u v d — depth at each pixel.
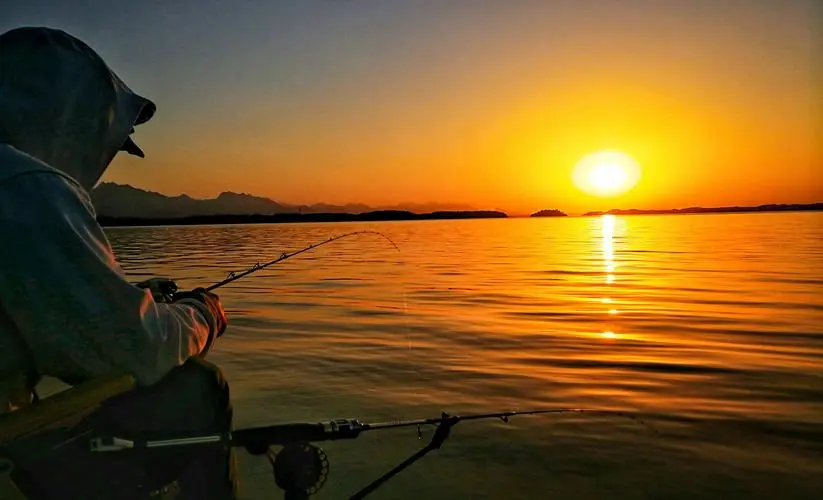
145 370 1.55
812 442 4.80
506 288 16.36
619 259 27.95
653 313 11.71
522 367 7.36
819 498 3.90
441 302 13.54
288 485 1.79
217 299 2.04
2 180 1.44
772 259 25.81
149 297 1.58
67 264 1.45
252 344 8.86
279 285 17.03
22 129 1.64
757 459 4.50
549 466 4.39
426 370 7.23
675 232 63.50
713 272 20.42
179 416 1.68
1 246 1.41
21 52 1.67
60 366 1.52
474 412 5.62
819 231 55.97
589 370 7.19
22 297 1.44
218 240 51.03
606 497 3.95
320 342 9.01
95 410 1.65
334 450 4.65
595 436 4.96
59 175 1.53
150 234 71.25
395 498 3.92
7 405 1.56
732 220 111.31
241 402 5.95
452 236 59.72
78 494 1.60
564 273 20.92
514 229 85.31
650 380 6.70
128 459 1.63
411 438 4.89
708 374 6.93
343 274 20.58
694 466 4.38
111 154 1.86
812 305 12.48
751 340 8.90
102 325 1.47
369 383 6.65
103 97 1.78
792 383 6.49
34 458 1.57
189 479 1.68
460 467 4.37
